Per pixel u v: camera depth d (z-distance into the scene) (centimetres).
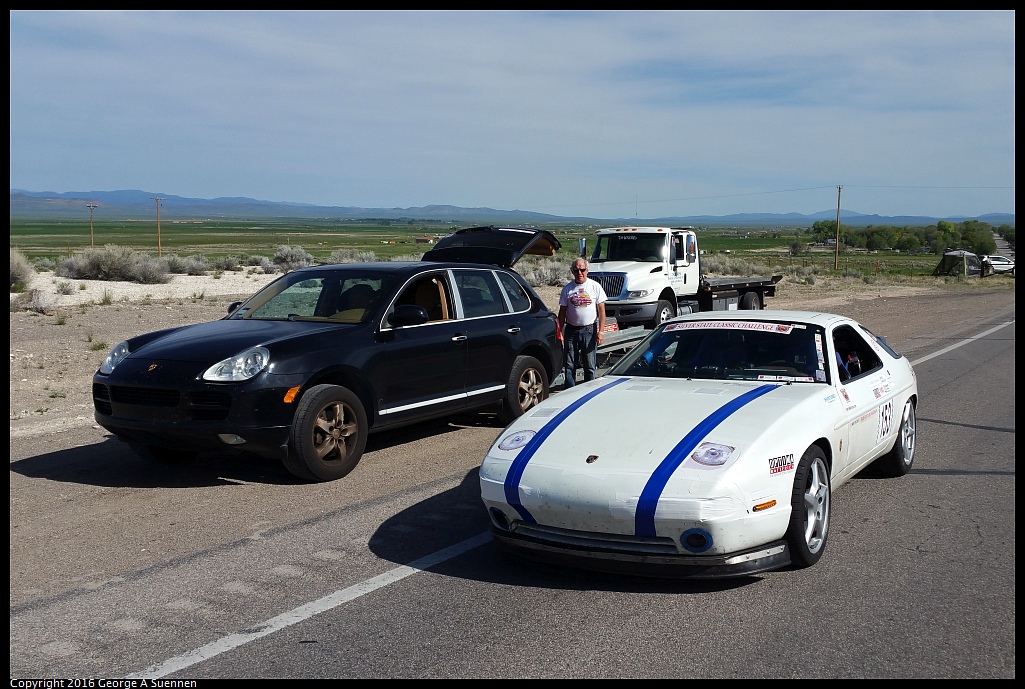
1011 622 434
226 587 490
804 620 437
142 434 703
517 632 427
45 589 489
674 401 556
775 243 16800
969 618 439
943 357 1553
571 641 415
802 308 2719
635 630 427
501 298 929
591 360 1049
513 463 502
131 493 688
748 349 635
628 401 565
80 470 760
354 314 789
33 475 742
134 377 695
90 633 432
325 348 724
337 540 570
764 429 500
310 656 403
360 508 643
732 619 439
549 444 512
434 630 430
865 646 407
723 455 473
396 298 803
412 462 786
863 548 549
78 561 534
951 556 533
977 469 758
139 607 463
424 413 816
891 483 712
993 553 539
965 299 3272
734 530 454
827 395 575
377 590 484
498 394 901
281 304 840
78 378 1245
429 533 584
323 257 6078
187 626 438
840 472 577
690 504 448
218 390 671
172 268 3834
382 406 774
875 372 682
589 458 488
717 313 706
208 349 705
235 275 3809
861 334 698
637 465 474
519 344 918
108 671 391
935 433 913
